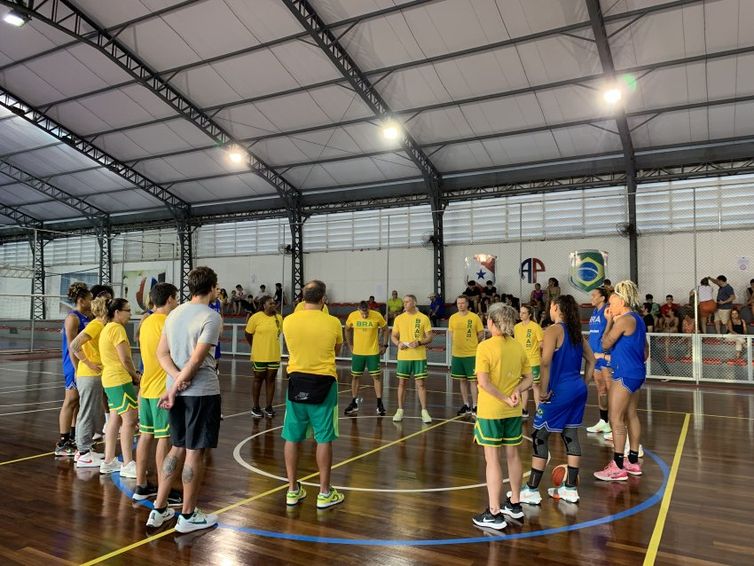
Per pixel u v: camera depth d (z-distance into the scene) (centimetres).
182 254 2089
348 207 1883
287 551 333
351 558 324
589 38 1118
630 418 506
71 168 2059
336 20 1185
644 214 1472
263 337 770
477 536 357
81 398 513
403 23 1165
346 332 805
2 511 397
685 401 934
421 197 1780
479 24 1133
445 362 1443
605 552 334
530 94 1309
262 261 2078
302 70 1342
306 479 481
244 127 1608
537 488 426
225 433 668
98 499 423
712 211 1403
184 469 358
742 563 320
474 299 1545
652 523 381
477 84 1302
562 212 1575
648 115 1322
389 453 576
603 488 461
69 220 2547
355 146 1633
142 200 2236
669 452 585
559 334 422
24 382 1105
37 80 1541
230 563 316
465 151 1578
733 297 1252
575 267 1538
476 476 493
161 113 1602
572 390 418
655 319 1330
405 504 418
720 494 445
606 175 1518
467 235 1708
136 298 2302
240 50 1303
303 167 1800
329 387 408
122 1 1207
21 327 2239
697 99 1244
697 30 1067
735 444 621
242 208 2091
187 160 1850
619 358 487
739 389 1077
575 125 1391
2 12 1241
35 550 332
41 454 557
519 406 383
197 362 346
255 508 407
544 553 332
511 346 386
